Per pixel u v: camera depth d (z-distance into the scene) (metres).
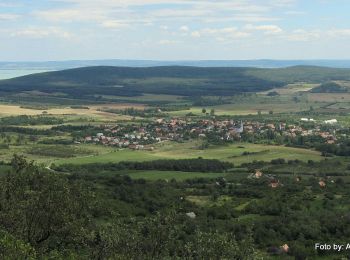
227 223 118.94
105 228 67.19
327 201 144.50
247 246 70.81
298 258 100.62
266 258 99.38
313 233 110.56
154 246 65.06
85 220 70.25
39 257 59.47
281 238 110.31
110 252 63.16
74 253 61.38
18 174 71.44
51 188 68.88
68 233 66.06
